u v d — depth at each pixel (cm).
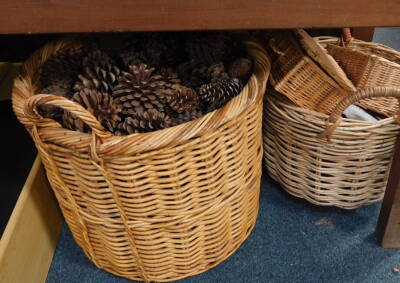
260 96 63
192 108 67
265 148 89
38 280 75
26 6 52
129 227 64
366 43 89
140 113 61
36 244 75
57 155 59
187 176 60
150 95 63
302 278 75
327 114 71
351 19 54
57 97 49
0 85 97
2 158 81
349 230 83
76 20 53
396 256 78
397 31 131
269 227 85
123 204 61
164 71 70
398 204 72
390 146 73
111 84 67
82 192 63
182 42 76
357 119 72
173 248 70
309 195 84
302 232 83
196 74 71
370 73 75
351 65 79
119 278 77
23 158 81
